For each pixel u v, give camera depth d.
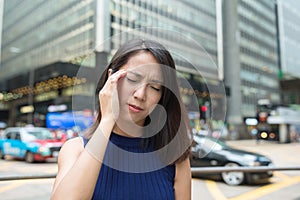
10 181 1.70
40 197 1.96
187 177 0.84
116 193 0.73
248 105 25.88
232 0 22.97
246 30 26.73
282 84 31.09
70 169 0.64
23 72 18.17
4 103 22.23
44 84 17.00
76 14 9.80
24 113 21.67
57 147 6.83
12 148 7.36
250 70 27.48
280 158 8.83
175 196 0.82
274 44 30.84
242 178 4.02
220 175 4.03
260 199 3.38
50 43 14.25
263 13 30.45
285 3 27.11
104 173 0.74
